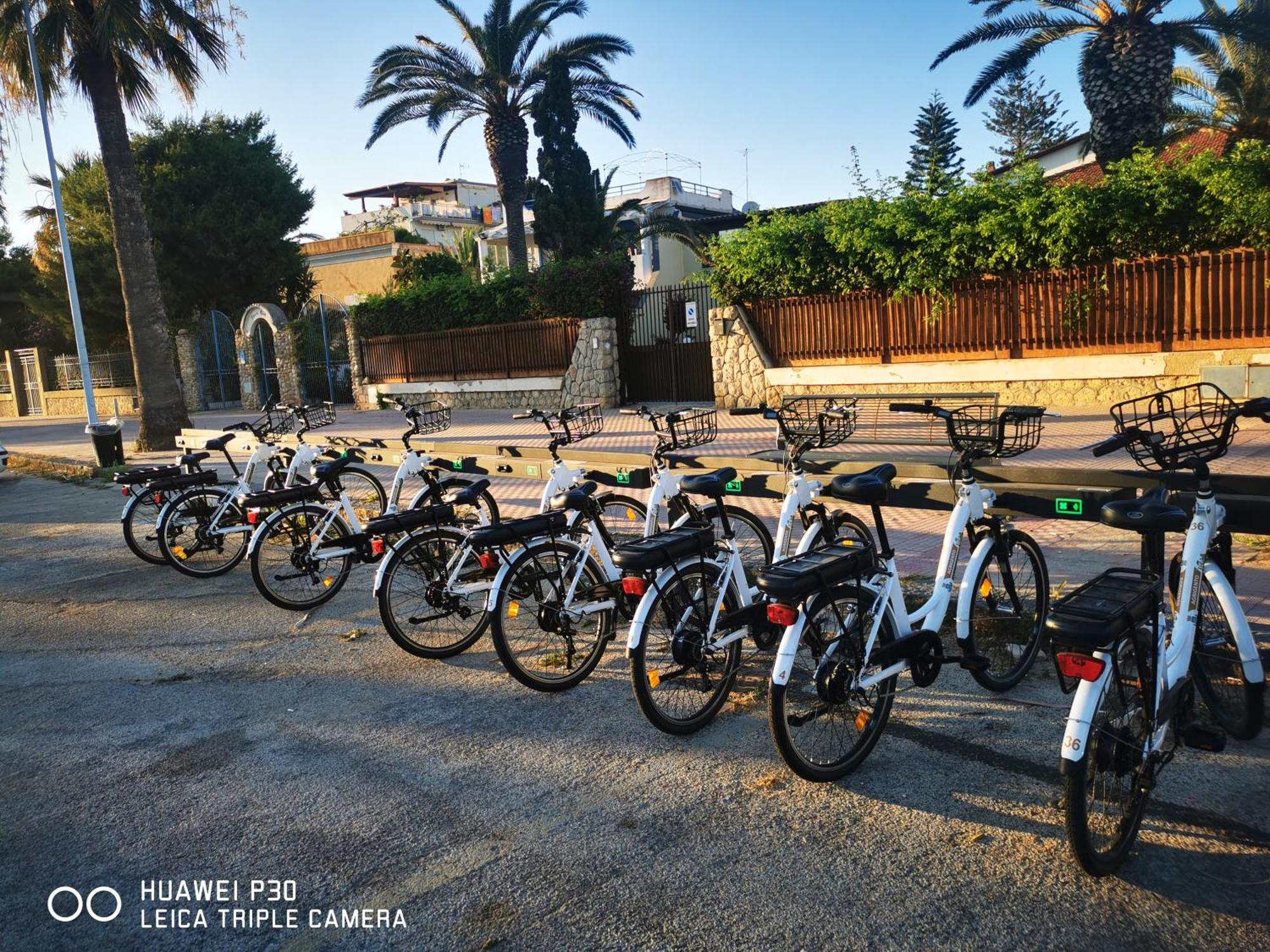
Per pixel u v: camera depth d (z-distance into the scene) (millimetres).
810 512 4777
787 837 3352
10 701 5406
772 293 15875
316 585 6945
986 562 4270
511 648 4984
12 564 9320
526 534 4812
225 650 6062
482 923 2988
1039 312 13258
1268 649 4418
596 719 4531
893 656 3811
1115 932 2732
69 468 17297
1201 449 3650
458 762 4164
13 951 3039
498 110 25047
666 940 2834
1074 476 5219
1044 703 4312
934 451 8117
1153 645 3010
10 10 16812
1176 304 12148
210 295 34344
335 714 4844
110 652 6207
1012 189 13469
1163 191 11883
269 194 34594
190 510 8102
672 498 5688
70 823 3867
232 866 3447
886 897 2963
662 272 34344
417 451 7363
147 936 3072
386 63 23969
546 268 20016
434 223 50375
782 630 4492
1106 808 2975
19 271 41156
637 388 19469
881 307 14781
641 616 4102
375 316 23875
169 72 17625
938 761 3848
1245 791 3430
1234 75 19859
